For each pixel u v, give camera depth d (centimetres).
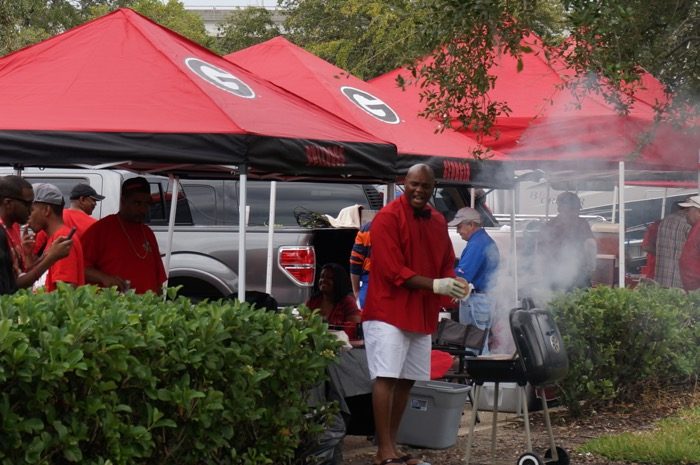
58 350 499
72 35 776
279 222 1286
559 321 1020
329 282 974
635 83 1064
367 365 782
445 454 874
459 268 1066
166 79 722
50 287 776
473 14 777
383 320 748
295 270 1152
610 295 1060
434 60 860
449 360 905
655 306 1077
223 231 1180
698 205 1372
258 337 640
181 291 1183
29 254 800
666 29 1070
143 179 828
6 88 719
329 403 715
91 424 529
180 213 1213
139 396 565
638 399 1092
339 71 1048
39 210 772
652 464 841
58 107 689
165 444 582
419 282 743
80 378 523
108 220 825
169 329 579
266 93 800
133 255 823
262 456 643
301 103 836
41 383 497
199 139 671
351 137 778
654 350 1081
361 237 1057
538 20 841
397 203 762
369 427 870
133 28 773
